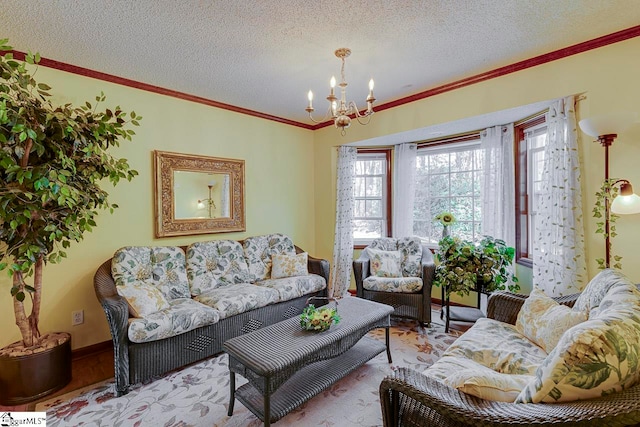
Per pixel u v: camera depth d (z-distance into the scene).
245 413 1.79
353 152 4.16
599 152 2.18
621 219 2.09
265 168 3.82
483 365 1.55
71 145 1.91
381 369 2.25
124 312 1.97
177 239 3.07
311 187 4.36
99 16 1.82
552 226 2.42
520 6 1.78
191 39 2.09
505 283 3.06
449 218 3.32
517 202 3.18
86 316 2.55
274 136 3.91
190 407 1.85
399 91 3.12
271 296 2.81
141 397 1.95
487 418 0.89
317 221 4.35
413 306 3.02
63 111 1.94
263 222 3.80
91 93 2.54
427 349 2.56
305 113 3.78
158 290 2.38
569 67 2.28
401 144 3.97
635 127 2.02
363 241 4.39
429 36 2.10
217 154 3.35
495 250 2.80
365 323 2.06
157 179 2.89
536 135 2.97
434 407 1.00
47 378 1.96
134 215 2.79
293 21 1.91
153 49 2.22
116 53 2.27
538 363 1.47
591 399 0.89
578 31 2.06
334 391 1.99
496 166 3.17
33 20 1.84
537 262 2.60
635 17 1.91
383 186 4.32
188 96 3.11
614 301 1.26
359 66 2.54
